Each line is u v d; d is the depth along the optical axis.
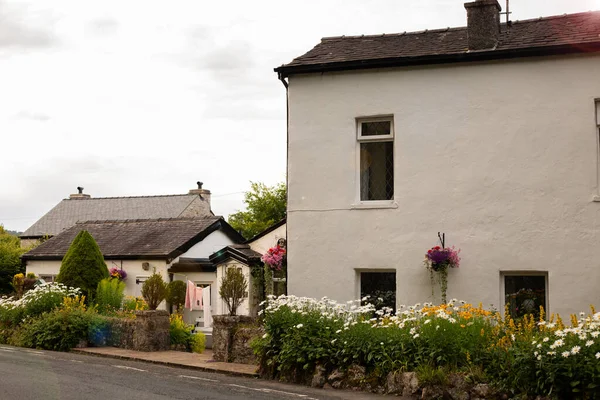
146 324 15.48
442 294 13.34
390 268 13.95
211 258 24.81
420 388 9.76
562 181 12.93
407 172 13.93
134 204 48.56
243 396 9.77
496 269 13.18
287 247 14.72
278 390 10.47
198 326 25.94
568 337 8.82
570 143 12.94
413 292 13.69
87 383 10.78
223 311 24.20
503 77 13.43
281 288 21.16
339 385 10.70
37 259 30.03
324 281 14.35
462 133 13.62
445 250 13.31
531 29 14.31
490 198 13.34
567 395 8.54
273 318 11.98
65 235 32.22
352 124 14.45
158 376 11.77
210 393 9.99
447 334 10.07
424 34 15.62
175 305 26.78
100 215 47.97
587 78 12.91
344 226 14.30
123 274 27.59
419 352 10.16
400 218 13.91
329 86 14.66
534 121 13.18
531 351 8.96
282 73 14.85
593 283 12.57
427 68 13.95
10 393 9.75
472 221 13.41
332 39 16.22
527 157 13.18
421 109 13.95
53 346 16.22
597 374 8.24
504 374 9.27
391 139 14.30
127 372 12.23
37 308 17.78
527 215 13.08
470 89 13.64
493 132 13.42
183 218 31.14
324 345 11.20
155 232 29.95
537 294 13.16
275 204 45.72
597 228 12.63
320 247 14.45
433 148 13.80
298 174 14.75
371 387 10.37
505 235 13.18
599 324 8.80
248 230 44.31
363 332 10.93
